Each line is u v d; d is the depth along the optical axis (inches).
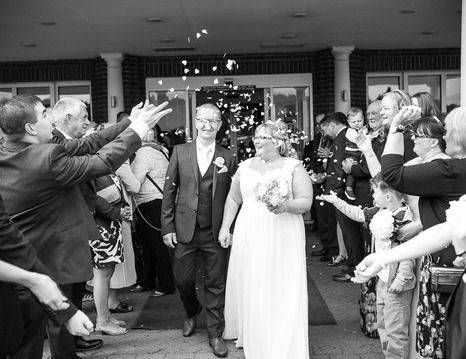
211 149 178.2
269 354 154.0
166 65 444.5
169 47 404.2
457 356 85.5
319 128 319.6
